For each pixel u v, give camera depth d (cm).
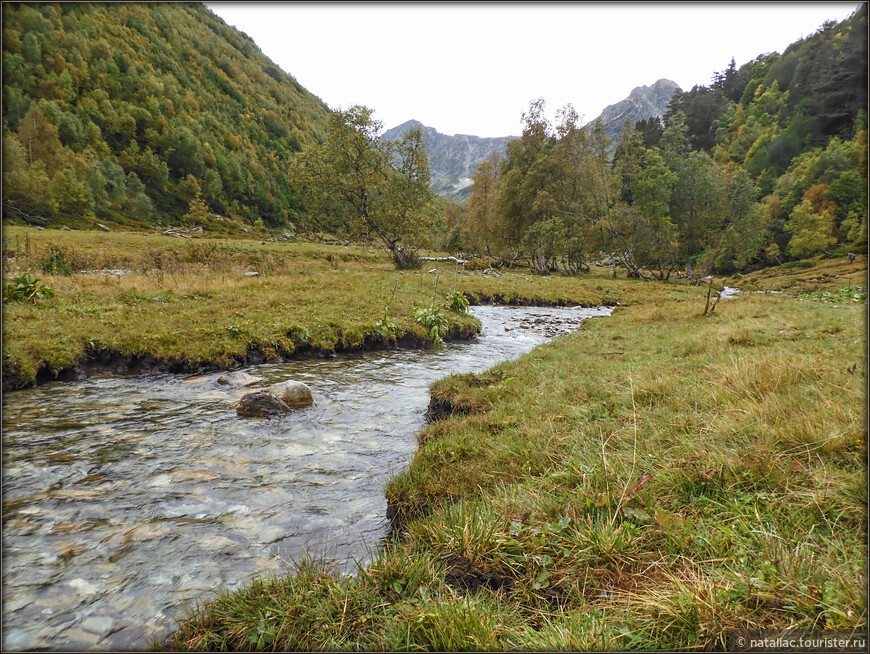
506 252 6775
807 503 319
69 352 946
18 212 7269
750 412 472
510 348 1543
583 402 665
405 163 4194
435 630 264
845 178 7094
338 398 899
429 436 624
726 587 257
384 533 434
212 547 402
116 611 320
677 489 374
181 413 763
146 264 2614
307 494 509
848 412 414
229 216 13138
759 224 5766
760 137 8906
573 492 397
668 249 5788
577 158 6091
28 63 11306
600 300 3170
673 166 5953
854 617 222
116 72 14012
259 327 1287
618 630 250
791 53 9706
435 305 1844
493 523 359
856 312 1396
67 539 405
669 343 1119
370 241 4675
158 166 12388
